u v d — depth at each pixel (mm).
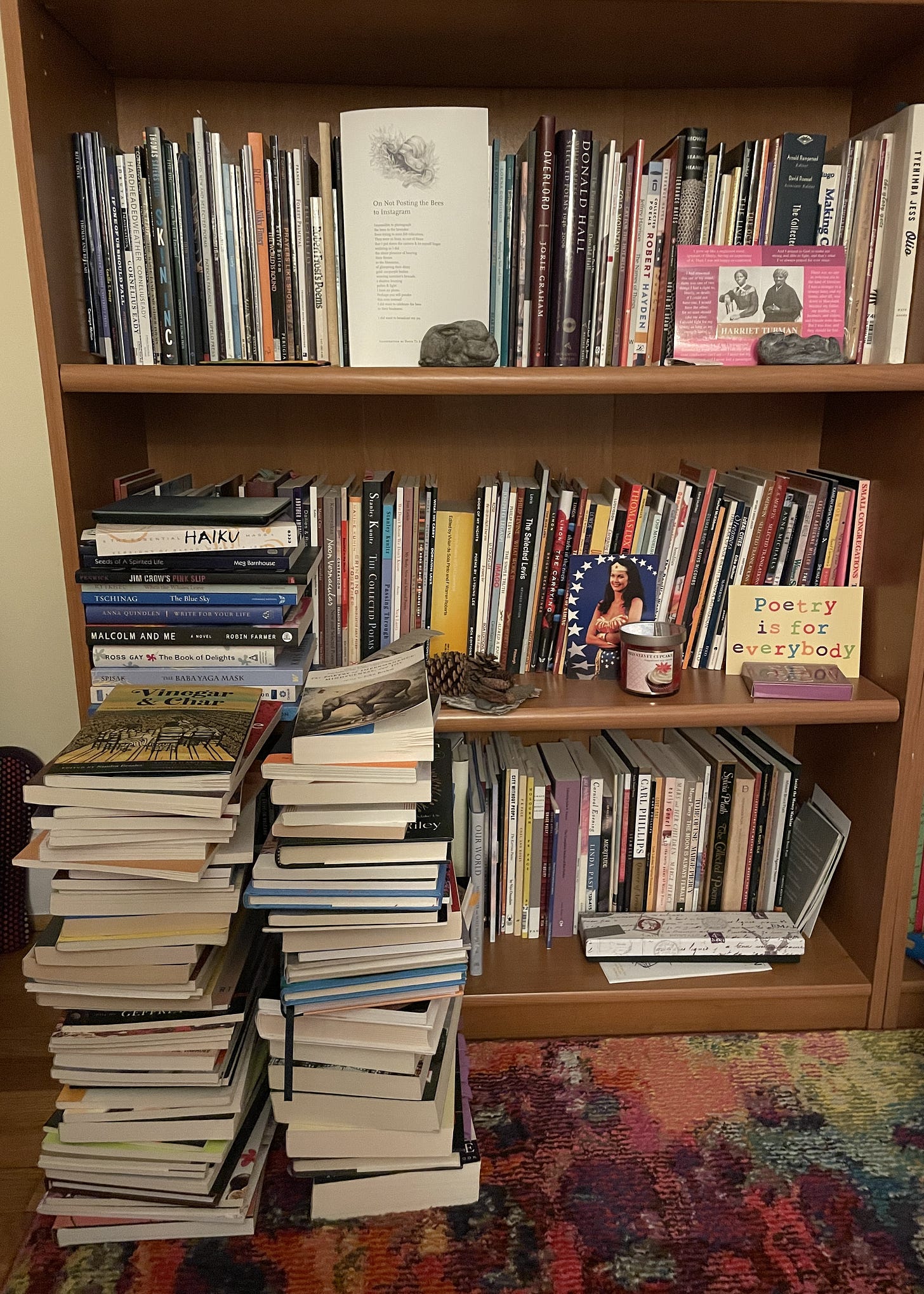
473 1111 1176
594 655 1330
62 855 919
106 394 1217
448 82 1296
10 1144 1140
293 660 1144
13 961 1493
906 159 1135
